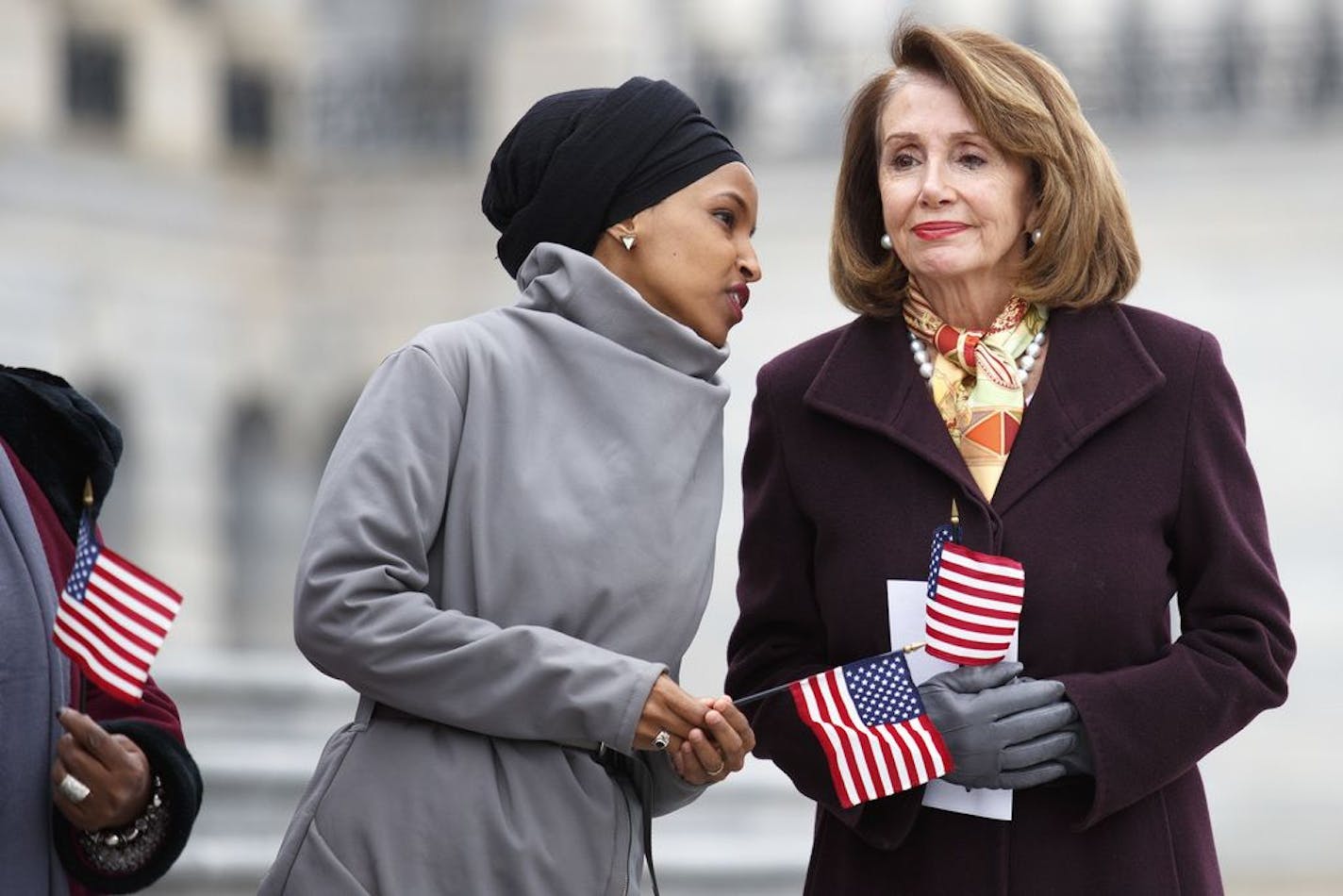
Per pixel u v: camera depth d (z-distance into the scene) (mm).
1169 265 54375
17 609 9688
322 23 67000
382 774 9961
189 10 64750
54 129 61875
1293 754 47406
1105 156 10781
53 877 9781
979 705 10039
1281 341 53188
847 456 10773
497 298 64625
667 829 23344
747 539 11070
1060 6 56656
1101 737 10055
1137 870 10320
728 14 60781
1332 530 51188
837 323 56656
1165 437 10523
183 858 19516
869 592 10562
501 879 9852
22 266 61094
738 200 10680
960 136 10570
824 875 10859
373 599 9828
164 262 63750
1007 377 10602
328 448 66062
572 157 10523
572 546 10047
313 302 65812
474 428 10188
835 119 58656
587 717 9758
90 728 9453
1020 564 10141
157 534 63000
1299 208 53625
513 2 63219
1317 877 41219
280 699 23922
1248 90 54875
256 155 65750
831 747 10148
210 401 64375
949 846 10398
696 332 10656
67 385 10438
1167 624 10586
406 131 66125
